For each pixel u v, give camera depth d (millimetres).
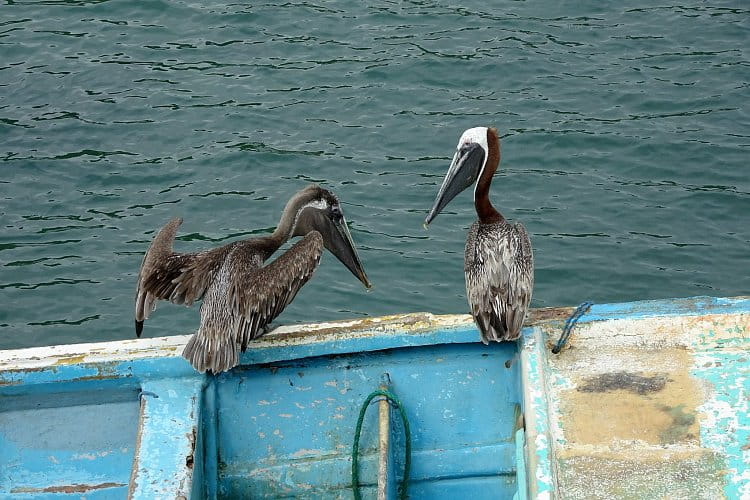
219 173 16922
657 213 15781
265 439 8477
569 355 8195
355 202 16047
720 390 7672
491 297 8133
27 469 8242
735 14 22016
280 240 9359
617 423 7441
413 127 18031
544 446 7121
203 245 15031
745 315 8281
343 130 17984
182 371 8250
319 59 20266
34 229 15703
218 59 20375
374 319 8539
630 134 17719
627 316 8414
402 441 8484
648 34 21203
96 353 8289
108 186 16703
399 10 22219
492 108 18562
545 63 20000
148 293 8375
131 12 22172
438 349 8492
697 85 19219
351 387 8516
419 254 14891
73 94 19203
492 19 21844
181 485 7258
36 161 17312
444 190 9609
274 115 18484
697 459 7082
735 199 16078
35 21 21844
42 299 14211
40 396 8227
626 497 6824
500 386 8500
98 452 8281
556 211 15859
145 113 18609
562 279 14312
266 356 8320
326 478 8461
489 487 8469
